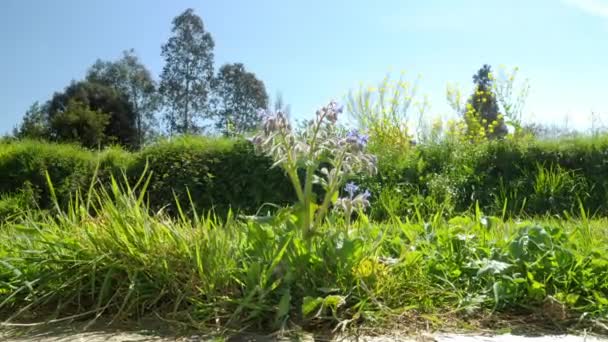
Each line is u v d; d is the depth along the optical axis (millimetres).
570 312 3012
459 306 3000
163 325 2771
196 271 2932
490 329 2854
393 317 2846
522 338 2717
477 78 28859
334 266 2959
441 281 3197
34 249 3221
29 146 10375
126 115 42625
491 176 9617
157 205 9508
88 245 3109
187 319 2773
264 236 3043
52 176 10047
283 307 2674
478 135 12961
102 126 35375
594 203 9078
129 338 2609
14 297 3020
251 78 45500
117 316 2842
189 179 9539
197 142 10055
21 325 2801
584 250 3422
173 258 2994
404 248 3279
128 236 3076
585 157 9602
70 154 10250
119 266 2996
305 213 3043
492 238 3621
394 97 12891
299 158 3080
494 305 3047
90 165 10141
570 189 9078
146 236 3086
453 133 12352
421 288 3059
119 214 3191
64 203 9609
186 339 2592
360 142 3062
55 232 3363
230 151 9727
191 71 44906
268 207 9359
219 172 9617
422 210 8523
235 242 3178
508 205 9008
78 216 3582
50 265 3088
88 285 3014
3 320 2900
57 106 41375
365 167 3139
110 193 9641
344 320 2729
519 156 9758
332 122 3076
